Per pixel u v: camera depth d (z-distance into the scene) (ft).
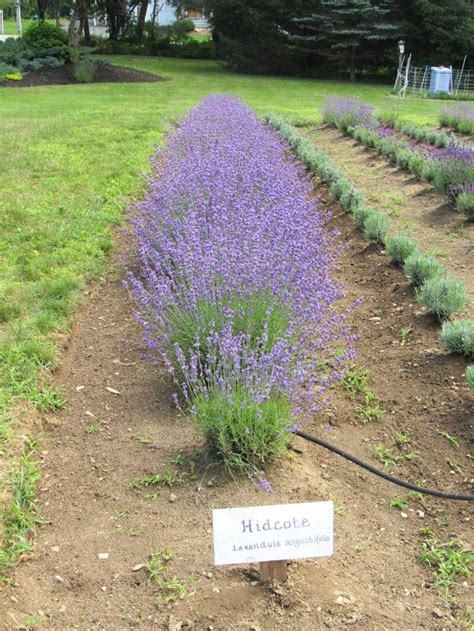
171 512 5.92
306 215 11.29
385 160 20.61
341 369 8.26
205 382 7.37
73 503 6.13
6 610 4.99
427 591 5.29
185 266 8.14
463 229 13.92
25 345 8.51
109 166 18.54
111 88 41.63
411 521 6.01
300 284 7.80
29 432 7.02
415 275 10.48
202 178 11.89
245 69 57.16
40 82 43.16
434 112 34.88
